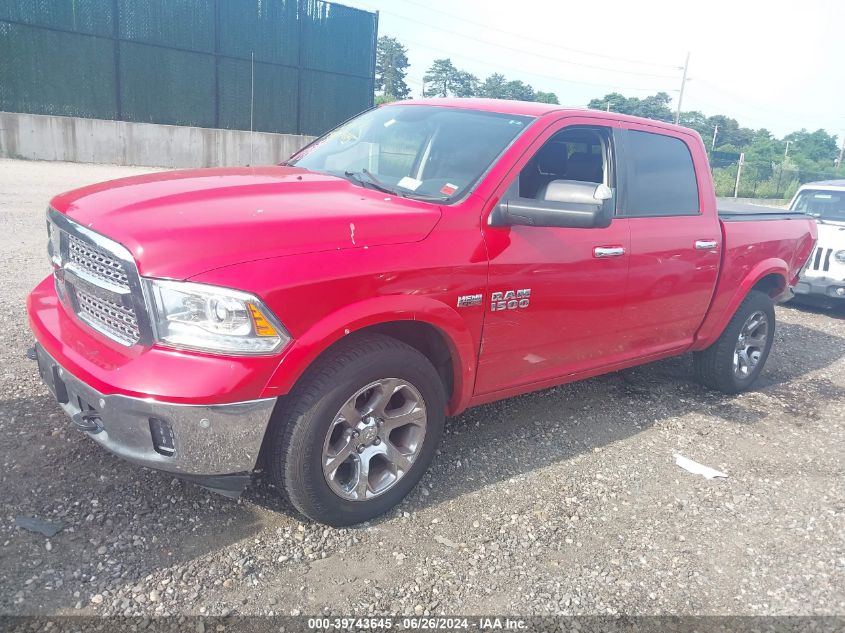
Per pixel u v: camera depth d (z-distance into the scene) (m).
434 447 3.24
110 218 2.63
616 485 3.68
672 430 4.53
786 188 41.97
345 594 2.60
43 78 19.64
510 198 3.26
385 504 3.07
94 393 2.53
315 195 3.16
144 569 2.59
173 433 2.46
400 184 3.49
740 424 4.77
